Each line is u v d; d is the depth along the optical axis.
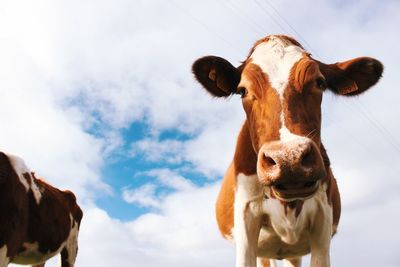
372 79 1.26
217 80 1.28
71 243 2.52
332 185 1.36
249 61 1.14
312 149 0.87
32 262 2.20
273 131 0.97
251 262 1.21
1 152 2.06
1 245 1.92
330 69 1.24
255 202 1.23
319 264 1.20
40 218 2.18
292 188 0.88
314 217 1.22
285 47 1.11
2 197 1.95
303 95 1.03
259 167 0.90
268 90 1.04
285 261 1.83
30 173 2.20
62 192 2.55
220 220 1.64
